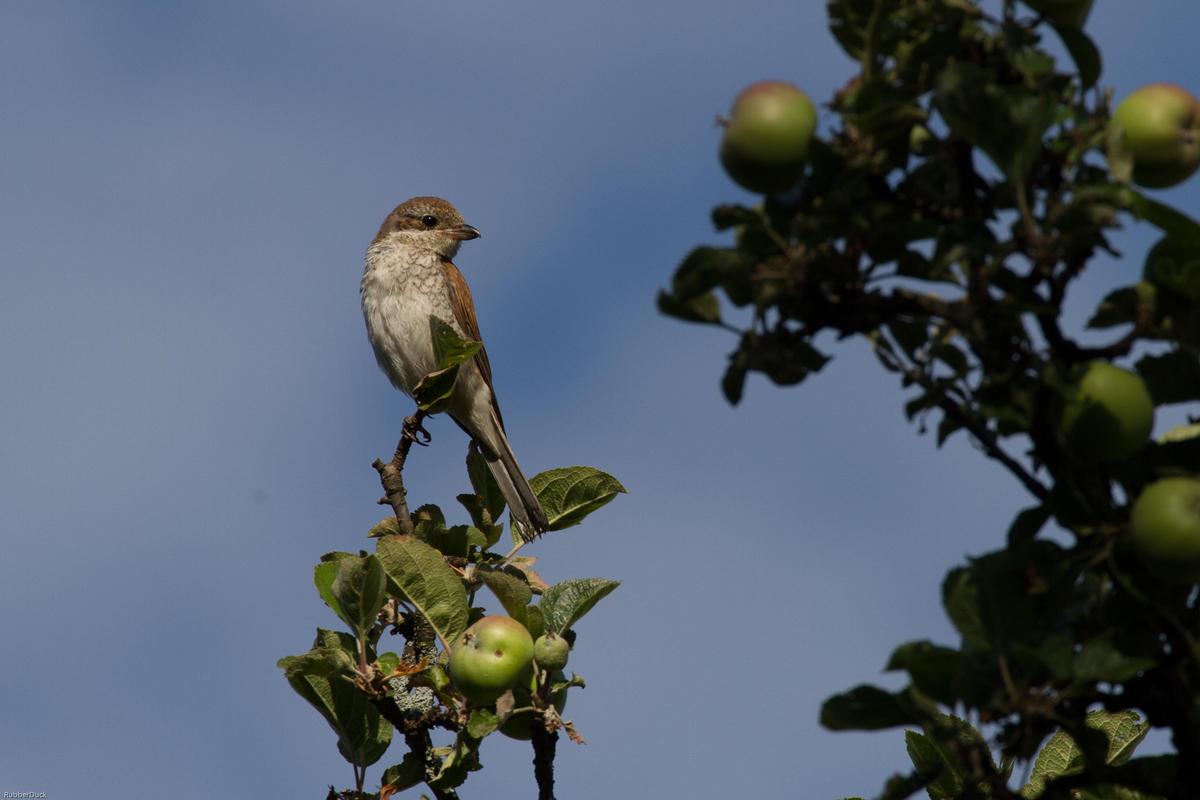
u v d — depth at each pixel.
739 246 5.12
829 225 5.00
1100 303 5.10
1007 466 5.19
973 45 5.11
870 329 5.20
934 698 4.83
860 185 5.09
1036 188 5.01
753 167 5.02
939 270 4.80
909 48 5.17
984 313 4.88
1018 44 4.98
